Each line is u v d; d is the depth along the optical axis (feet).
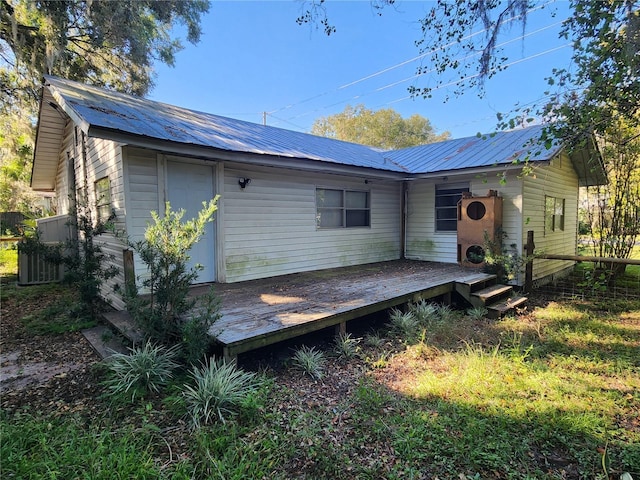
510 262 22.25
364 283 19.53
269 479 6.55
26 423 8.17
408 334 14.60
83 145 21.99
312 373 11.45
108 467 6.50
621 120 13.03
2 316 18.31
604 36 9.89
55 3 31.30
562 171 29.22
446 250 27.55
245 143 19.24
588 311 18.57
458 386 10.09
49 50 30.99
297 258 23.15
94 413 8.87
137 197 16.01
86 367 11.82
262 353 13.39
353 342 13.80
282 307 14.40
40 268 27.02
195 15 41.22
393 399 9.57
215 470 6.62
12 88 34.91
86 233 16.11
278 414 8.77
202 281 18.89
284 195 22.27
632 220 23.94
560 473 6.75
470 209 24.86
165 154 16.89
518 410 8.71
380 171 24.91
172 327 11.37
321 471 6.86
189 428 8.13
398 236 30.42
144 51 37.37
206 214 11.44
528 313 18.51
